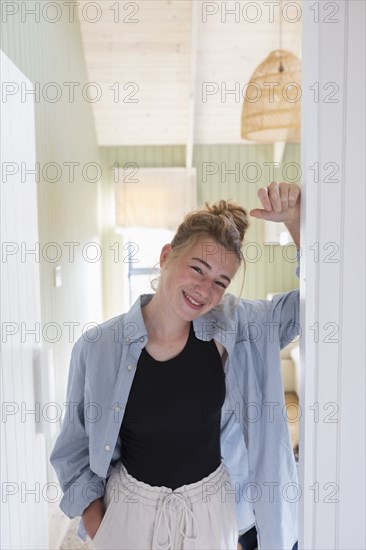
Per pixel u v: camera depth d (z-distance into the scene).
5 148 1.29
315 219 0.99
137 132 4.56
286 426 1.26
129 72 4.02
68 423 1.34
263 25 3.67
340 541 1.03
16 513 1.34
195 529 1.16
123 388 1.19
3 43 1.92
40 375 1.52
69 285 3.17
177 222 4.59
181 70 4.00
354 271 0.99
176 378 1.19
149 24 3.63
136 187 4.55
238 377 1.28
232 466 1.39
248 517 1.41
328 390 1.01
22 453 1.39
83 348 1.28
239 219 1.23
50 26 2.75
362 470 1.02
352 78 0.96
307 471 1.03
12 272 1.33
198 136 4.62
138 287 4.70
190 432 1.19
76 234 3.46
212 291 1.16
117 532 1.20
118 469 1.29
